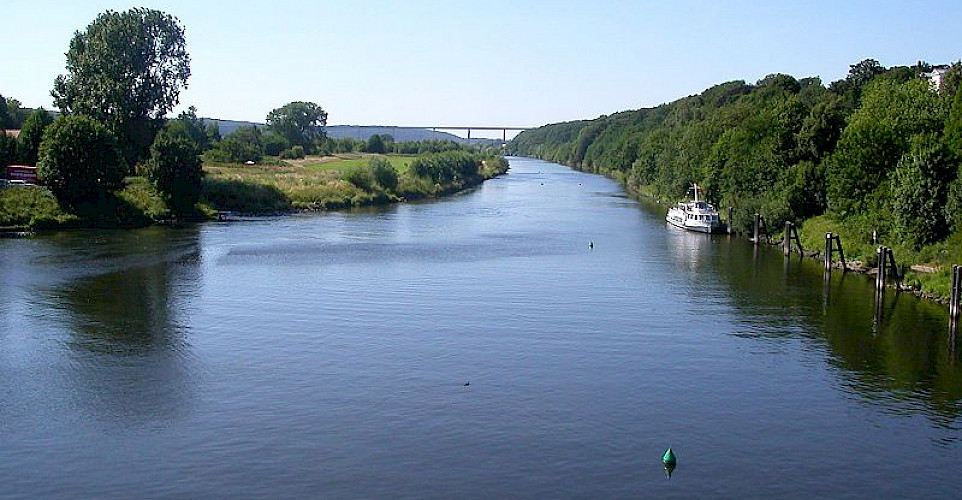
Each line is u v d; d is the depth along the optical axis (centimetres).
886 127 8094
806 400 4088
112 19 11531
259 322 5331
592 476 3244
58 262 7206
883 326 5406
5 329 5075
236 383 4197
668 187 14338
